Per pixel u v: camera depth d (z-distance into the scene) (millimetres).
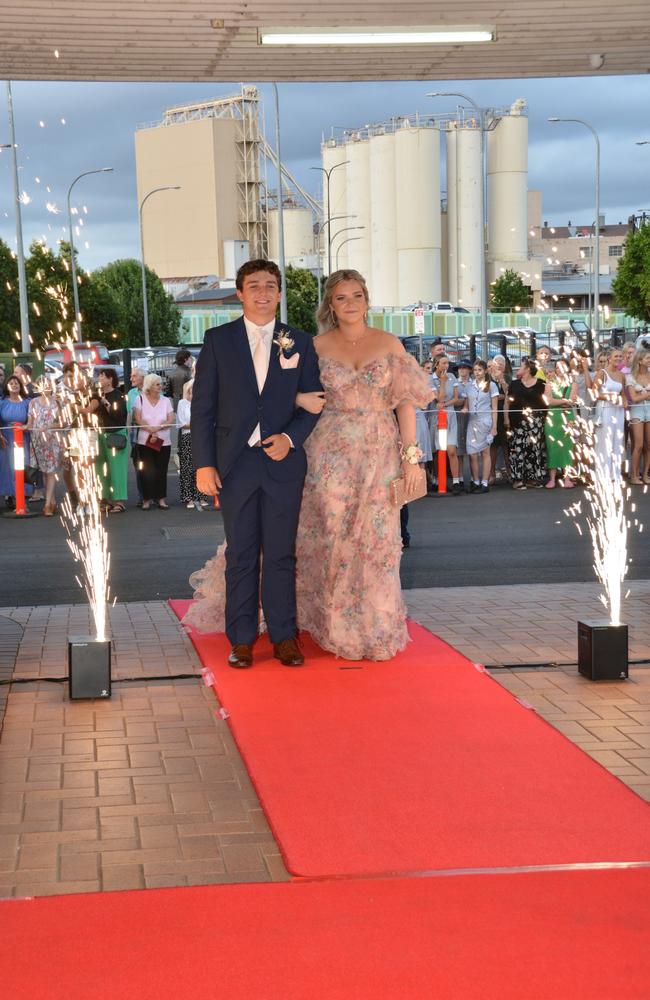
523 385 15375
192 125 135125
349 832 4000
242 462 6191
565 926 3258
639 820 4098
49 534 12281
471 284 105000
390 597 6441
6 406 14469
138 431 14023
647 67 9359
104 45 8320
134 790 4520
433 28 8273
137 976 3002
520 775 4570
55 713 5566
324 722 5281
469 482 16375
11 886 3623
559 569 9648
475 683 5930
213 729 5301
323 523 6430
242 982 2965
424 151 101125
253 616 6402
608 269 120875
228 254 131375
